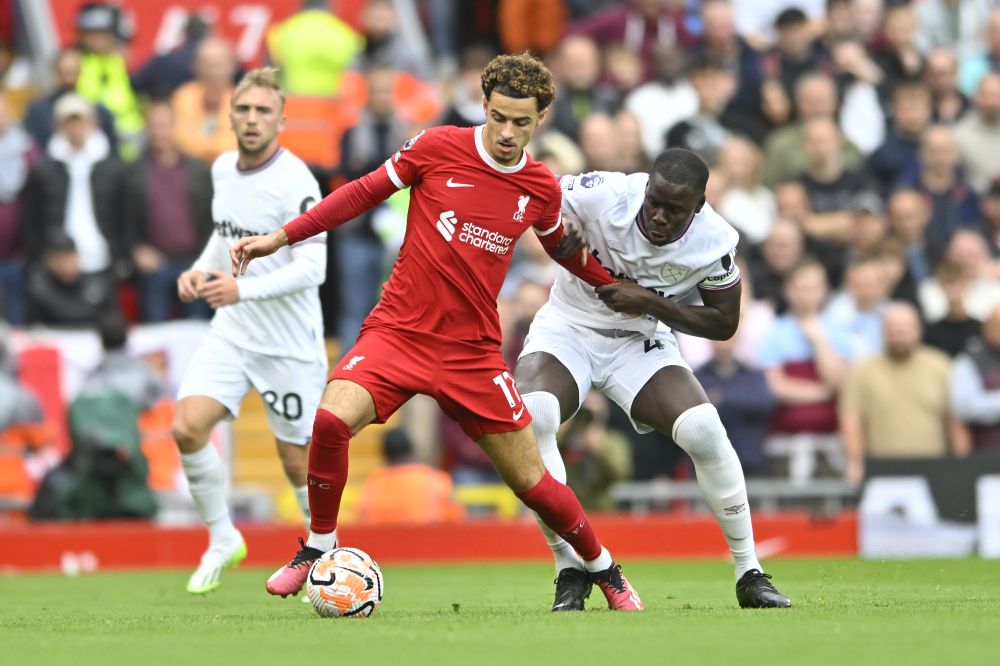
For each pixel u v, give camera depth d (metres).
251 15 64.81
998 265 55.78
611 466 47.66
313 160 57.59
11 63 65.12
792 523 46.88
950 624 20.95
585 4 66.00
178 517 48.91
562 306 25.97
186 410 30.12
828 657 17.20
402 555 46.25
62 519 46.28
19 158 56.16
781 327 51.47
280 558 45.94
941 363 49.94
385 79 56.06
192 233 53.38
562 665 16.61
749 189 56.62
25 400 48.88
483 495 49.41
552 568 43.12
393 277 23.83
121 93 59.72
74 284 51.97
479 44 66.38
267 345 30.25
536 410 24.92
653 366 25.39
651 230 24.06
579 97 59.06
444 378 23.48
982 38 69.38
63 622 23.73
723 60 61.34
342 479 23.88
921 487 46.62
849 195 57.62
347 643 18.88
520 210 23.42
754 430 48.94
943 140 59.84
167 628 21.84
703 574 38.44
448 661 16.97
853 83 62.41
